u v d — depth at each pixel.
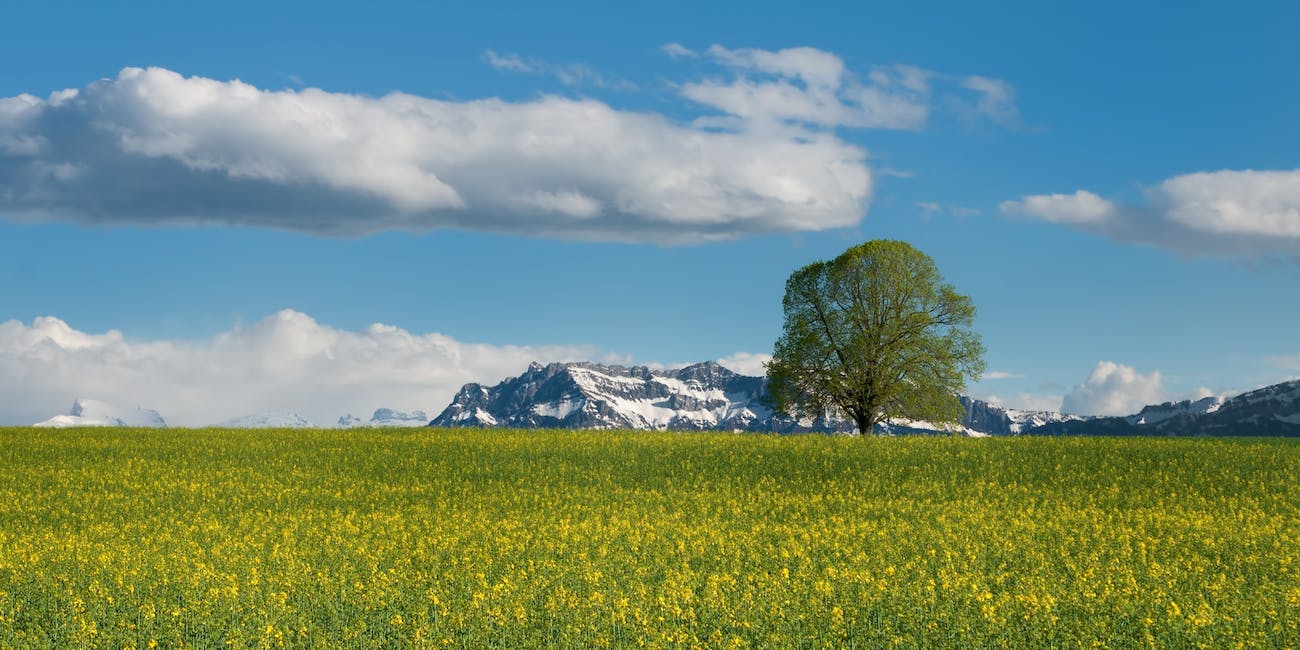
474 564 22.09
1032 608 16.17
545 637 15.89
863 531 26.98
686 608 17.22
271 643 15.81
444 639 15.66
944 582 18.73
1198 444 48.06
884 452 45.31
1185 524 28.86
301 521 30.39
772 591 17.86
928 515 31.80
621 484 39.03
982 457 43.94
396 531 27.84
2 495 35.31
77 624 16.98
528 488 38.12
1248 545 25.05
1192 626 15.52
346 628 16.41
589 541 25.09
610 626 16.08
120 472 40.19
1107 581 19.33
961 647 14.84
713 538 25.58
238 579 20.23
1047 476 40.38
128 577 20.23
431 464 42.75
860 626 16.02
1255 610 16.56
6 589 19.70
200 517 31.80
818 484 38.81
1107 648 14.76
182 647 15.91
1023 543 25.28
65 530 29.59
